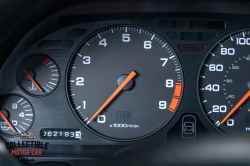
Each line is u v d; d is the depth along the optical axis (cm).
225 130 37
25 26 36
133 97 37
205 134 37
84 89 38
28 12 34
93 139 37
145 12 38
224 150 37
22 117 37
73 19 38
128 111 37
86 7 37
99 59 38
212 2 36
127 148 37
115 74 38
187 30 38
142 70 38
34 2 34
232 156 36
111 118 37
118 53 38
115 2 37
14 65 37
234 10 37
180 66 38
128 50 38
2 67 37
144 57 38
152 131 37
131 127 37
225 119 37
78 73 38
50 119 37
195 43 38
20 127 37
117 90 37
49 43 38
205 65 38
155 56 38
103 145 37
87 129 37
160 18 38
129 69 38
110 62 38
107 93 37
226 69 38
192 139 37
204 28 38
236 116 37
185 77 37
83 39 38
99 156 36
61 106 37
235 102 37
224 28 38
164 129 37
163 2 37
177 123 37
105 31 38
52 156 35
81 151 37
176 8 37
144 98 37
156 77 38
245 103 37
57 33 38
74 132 37
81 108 37
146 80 37
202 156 36
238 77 38
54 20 37
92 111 37
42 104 37
